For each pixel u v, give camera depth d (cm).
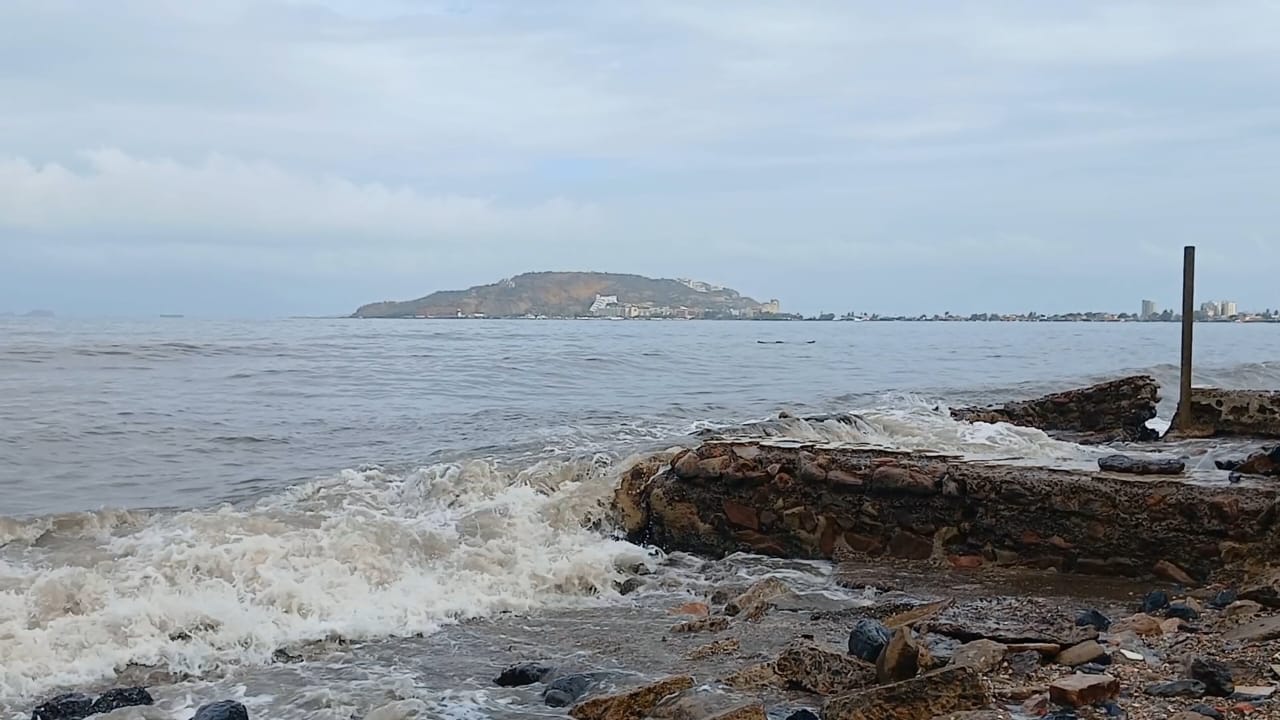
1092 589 959
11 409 2059
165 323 9862
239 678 745
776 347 5972
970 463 1107
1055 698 594
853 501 1112
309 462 1544
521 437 1703
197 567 912
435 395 2556
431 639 846
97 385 2575
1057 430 1930
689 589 1023
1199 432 1673
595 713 638
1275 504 932
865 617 864
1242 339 7556
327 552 976
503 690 712
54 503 1245
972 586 979
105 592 849
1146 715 580
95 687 725
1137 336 8569
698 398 2548
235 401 2334
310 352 4066
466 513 1157
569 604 966
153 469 1495
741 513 1155
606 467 1322
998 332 10325
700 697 619
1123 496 995
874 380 3325
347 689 715
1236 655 677
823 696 656
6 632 766
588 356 4109
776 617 879
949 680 602
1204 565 955
